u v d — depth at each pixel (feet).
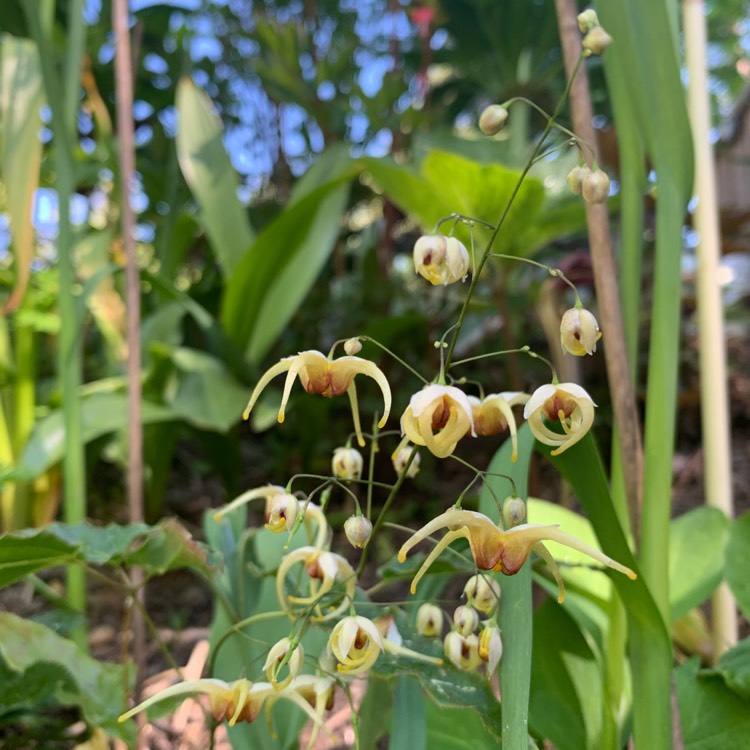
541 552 0.48
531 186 1.24
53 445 1.24
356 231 2.78
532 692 0.75
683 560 0.90
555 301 1.38
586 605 0.87
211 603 1.36
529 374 2.24
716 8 3.21
